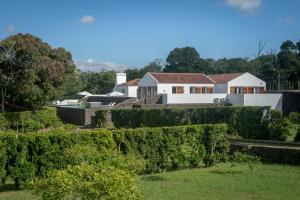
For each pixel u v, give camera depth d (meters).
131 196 9.18
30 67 42.81
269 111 33.75
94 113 47.62
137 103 52.56
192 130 21.02
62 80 47.47
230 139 31.84
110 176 9.20
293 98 49.84
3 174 15.59
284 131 32.53
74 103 70.12
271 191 15.21
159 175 18.77
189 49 123.00
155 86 62.75
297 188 15.73
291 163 21.89
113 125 43.09
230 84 62.31
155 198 14.00
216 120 35.09
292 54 86.75
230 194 14.70
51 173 9.76
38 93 44.06
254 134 33.41
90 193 8.97
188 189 15.49
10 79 42.78
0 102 47.06
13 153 15.79
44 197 9.30
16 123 41.72
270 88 93.00
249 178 17.75
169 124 37.62
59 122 45.81
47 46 47.91
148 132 19.52
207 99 51.50
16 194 15.01
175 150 20.20
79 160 15.12
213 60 120.38
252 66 105.38
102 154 15.84
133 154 18.56
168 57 125.75
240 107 34.16
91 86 110.75
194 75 65.94
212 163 21.59
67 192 9.06
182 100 51.28
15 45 42.16
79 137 17.28
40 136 16.33
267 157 22.81
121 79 89.31
